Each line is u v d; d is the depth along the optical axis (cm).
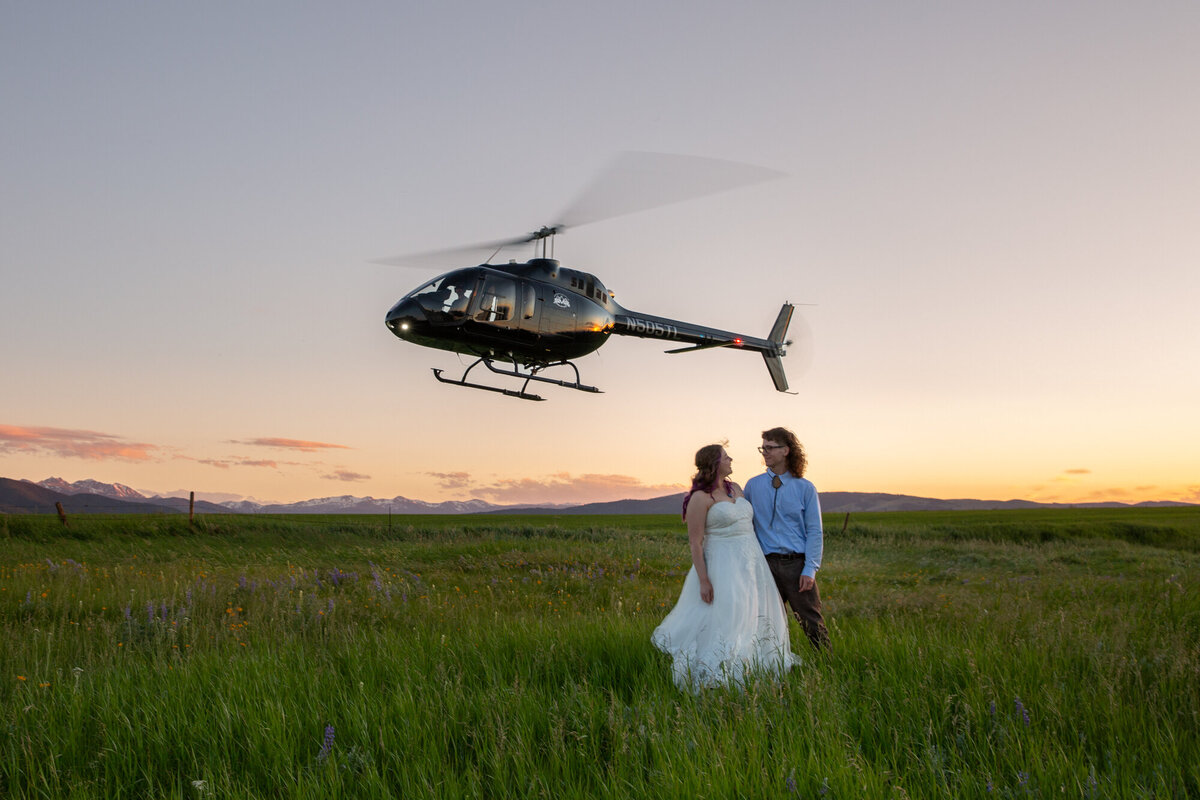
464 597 1138
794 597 612
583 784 328
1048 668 479
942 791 309
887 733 379
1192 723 390
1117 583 1275
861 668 521
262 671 500
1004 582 1469
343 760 352
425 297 1183
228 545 2339
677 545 2450
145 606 861
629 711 407
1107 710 393
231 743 380
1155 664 500
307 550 2212
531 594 1268
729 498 588
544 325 1243
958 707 409
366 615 897
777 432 635
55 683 475
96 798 318
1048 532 3256
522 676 499
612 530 3177
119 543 2216
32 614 860
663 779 310
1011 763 333
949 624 760
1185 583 1244
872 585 1503
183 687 451
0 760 354
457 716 412
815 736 359
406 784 323
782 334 2027
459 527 3262
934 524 4138
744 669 488
